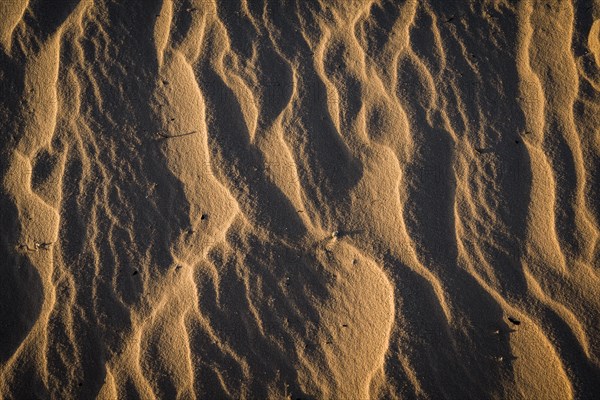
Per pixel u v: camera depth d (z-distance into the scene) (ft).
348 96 9.12
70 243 8.09
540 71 9.00
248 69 9.45
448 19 9.71
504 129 8.59
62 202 8.39
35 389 7.16
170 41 9.84
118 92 9.35
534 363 6.97
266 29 9.86
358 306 7.55
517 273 7.54
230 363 7.27
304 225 8.14
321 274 7.82
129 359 7.34
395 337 7.25
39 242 8.14
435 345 7.19
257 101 9.14
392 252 7.82
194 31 9.91
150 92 9.37
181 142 8.90
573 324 7.10
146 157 8.80
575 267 7.43
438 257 7.72
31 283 7.87
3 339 7.52
